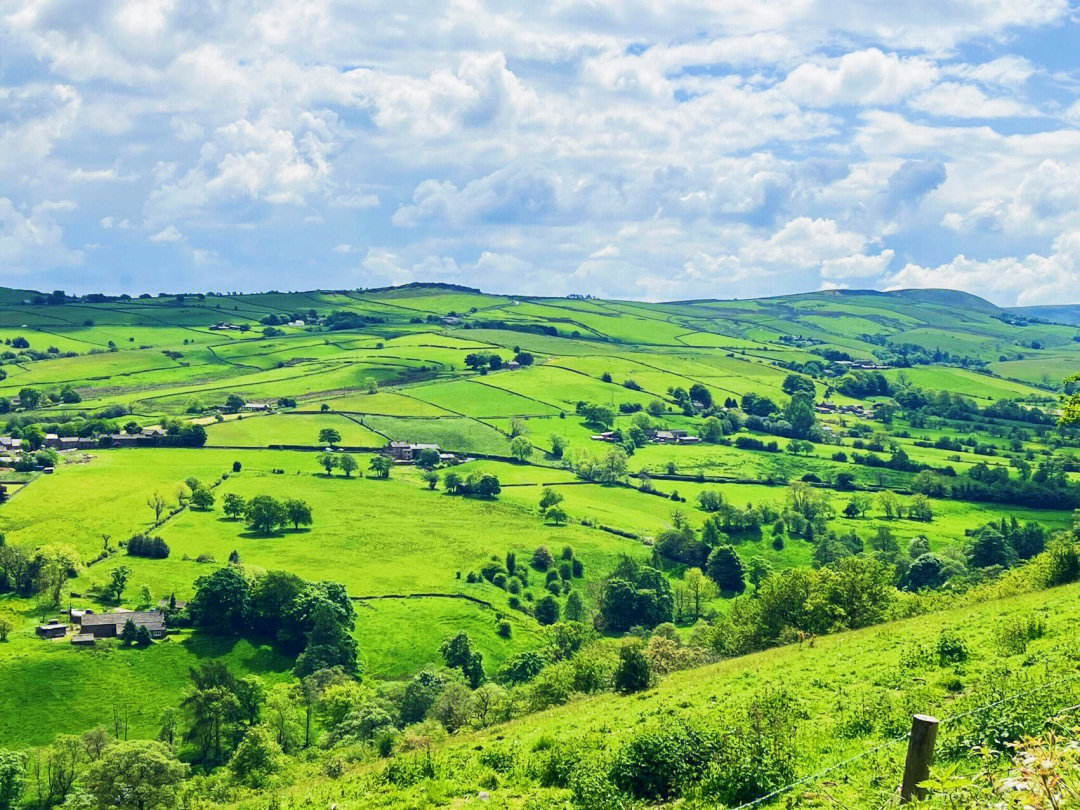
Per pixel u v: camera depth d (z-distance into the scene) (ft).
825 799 69.77
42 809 287.69
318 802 108.68
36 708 360.89
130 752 266.36
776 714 102.53
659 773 88.28
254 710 356.59
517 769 105.19
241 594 457.27
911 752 53.21
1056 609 148.66
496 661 442.91
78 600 475.72
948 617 177.58
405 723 326.65
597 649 261.03
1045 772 39.40
